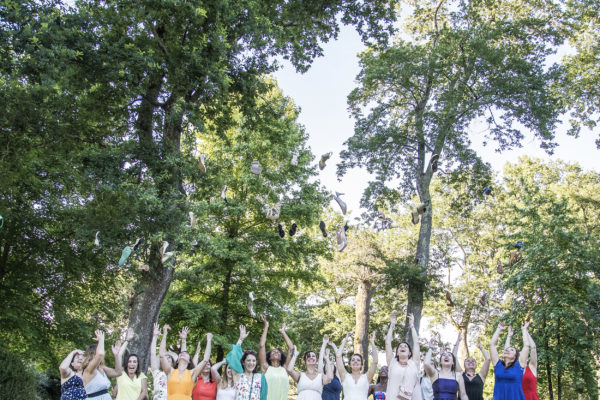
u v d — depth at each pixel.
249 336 22.56
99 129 15.31
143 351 14.33
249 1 15.40
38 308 16.86
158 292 14.72
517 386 8.29
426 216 25.41
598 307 19.11
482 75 24.64
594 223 34.03
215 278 22.38
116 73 13.10
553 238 20.16
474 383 8.95
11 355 11.39
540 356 18.73
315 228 31.02
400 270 23.72
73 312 18.53
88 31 13.54
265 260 24.03
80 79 13.32
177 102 14.32
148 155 14.38
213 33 14.18
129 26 14.30
